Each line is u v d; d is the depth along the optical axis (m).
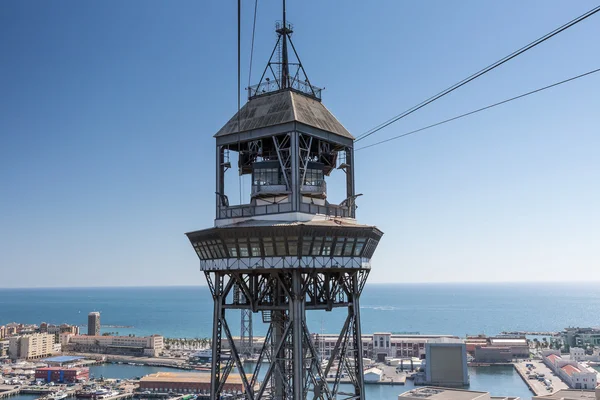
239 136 68.94
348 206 71.56
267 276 65.81
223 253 65.06
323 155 76.81
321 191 67.81
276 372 67.56
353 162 73.31
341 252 64.06
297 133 65.12
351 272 68.44
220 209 69.00
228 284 67.25
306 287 62.84
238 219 67.12
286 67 74.12
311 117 68.44
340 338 68.94
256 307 64.88
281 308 63.84
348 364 68.38
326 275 66.50
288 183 66.00
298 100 70.31
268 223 64.38
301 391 59.88
